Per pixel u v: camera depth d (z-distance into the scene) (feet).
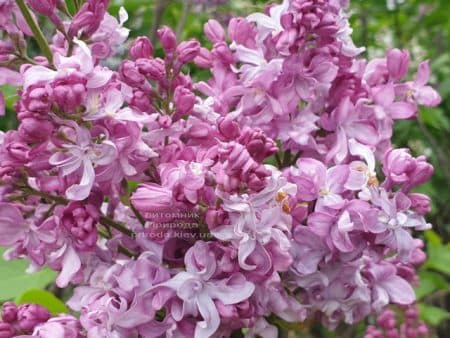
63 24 0.70
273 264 0.64
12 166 0.64
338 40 0.74
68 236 0.66
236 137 0.63
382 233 0.67
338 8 0.75
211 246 0.63
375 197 0.67
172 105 0.71
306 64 0.73
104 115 0.62
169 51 0.70
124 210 0.73
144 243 0.66
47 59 0.71
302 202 0.71
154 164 0.69
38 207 0.70
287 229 0.63
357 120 0.75
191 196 0.60
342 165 0.69
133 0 1.31
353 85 0.76
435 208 1.66
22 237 0.68
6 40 0.73
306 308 0.74
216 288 0.63
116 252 0.70
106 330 0.62
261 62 0.75
